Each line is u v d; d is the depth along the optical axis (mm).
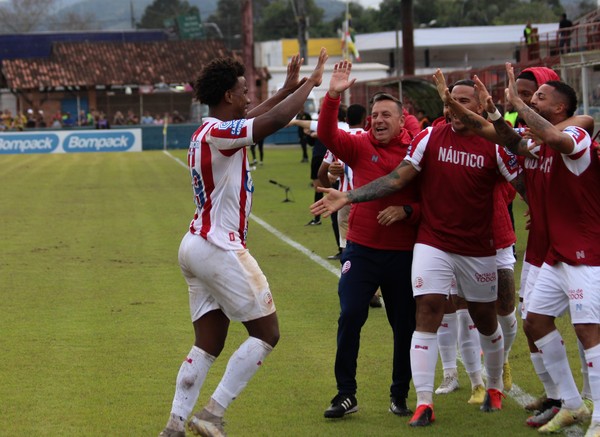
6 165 35688
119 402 6742
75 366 7727
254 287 5641
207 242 5621
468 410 6566
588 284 5699
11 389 7074
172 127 47469
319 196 16125
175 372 7535
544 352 5969
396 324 6531
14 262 13164
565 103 5945
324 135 6527
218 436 5605
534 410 6465
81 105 58000
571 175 5703
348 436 5996
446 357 7020
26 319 9531
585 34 23984
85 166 34625
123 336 8773
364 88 34312
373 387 7125
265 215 18609
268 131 5512
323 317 9531
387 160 6523
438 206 6176
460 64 71625
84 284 11484
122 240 15367
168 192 23922
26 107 57469
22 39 66125
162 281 11625
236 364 5668
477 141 6086
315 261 13055
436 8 102438
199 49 59812
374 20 99875
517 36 70062
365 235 6438
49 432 6086
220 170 5590
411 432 6062
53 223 17797
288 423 6289
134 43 60000
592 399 5883
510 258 6758
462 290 6352
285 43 69250
